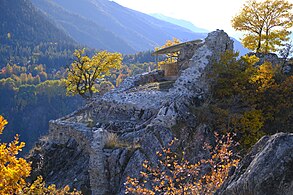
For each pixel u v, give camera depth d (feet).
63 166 70.54
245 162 18.38
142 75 104.06
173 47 111.24
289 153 15.74
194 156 55.98
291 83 72.54
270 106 70.95
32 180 71.00
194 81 75.36
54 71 536.83
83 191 60.08
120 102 78.33
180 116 64.44
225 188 18.66
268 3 109.29
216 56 82.17
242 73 75.82
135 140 62.28
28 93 359.46
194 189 28.89
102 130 62.18
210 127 63.93
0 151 27.58
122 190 53.62
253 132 64.85
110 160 59.21
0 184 26.73
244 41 112.88
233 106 71.36
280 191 15.02
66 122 78.02
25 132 326.85
